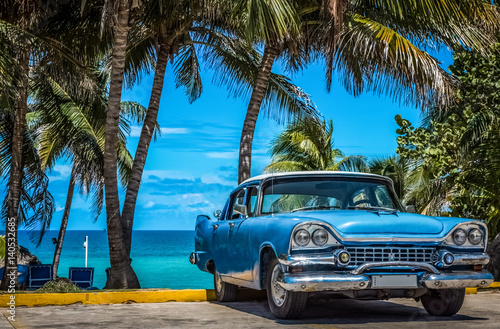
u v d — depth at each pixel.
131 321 6.60
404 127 13.68
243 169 14.66
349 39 12.74
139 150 14.38
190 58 19.88
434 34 13.60
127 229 13.59
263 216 7.17
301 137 26.66
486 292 9.74
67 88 17.19
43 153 21.73
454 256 6.21
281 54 15.73
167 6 12.98
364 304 8.04
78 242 141.00
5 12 13.33
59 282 10.38
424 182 20.22
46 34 13.66
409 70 12.38
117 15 11.74
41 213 17.34
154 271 58.78
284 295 6.41
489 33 13.45
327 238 6.08
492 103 12.96
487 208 13.65
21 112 14.82
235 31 15.66
